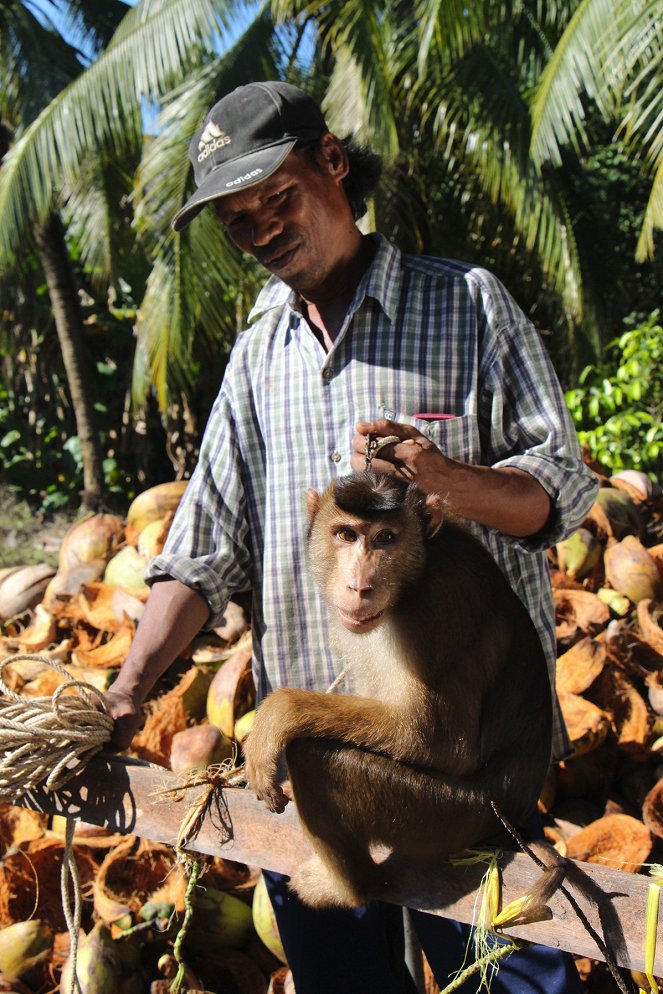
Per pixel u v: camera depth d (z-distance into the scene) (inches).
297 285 104.5
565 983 92.5
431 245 452.4
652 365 369.7
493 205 459.2
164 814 93.3
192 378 464.4
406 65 397.7
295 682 109.0
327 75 432.8
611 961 71.6
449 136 415.8
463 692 91.5
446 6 338.3
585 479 99.0
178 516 113.6
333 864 87.5
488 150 402.3
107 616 189.8
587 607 182.4
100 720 97.5
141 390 430.0
